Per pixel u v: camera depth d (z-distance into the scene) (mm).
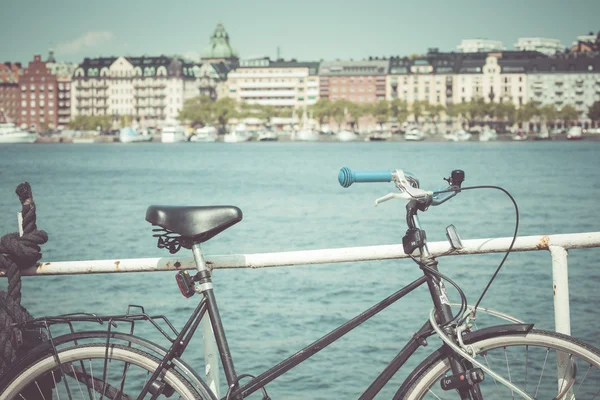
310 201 47156
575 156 112438
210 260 3146
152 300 14750
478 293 15039
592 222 36938
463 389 2645
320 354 9922
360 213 39094
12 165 95938
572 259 18453
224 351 2852
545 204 44438
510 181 63938
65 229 32688
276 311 13742
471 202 44844
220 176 74188
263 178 70812
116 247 27500
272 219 36812
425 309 12086
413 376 2725
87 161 106812
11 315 3211
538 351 2893
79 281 16391
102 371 2873
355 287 15844
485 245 3068
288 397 8562
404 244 2844
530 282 15930
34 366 2889
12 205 44688
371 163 94125
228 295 15148
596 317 12164
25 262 3271
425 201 2799
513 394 2883
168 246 2984
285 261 3145
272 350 11242
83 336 2867
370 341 10398
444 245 3055
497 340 2670
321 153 129875
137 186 61875
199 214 2898
